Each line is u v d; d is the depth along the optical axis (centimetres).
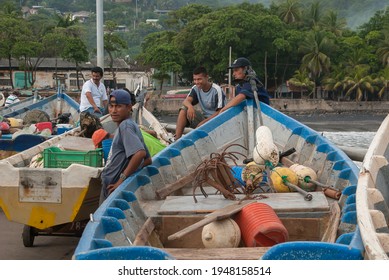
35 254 796
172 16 8862
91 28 11938
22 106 1938
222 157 657
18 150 1071
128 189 640
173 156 806
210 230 524
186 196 671
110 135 818
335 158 770
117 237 501
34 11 17962
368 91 8425
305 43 7831
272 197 636
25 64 7656
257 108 929
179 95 7394
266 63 7694
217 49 7369
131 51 13088
